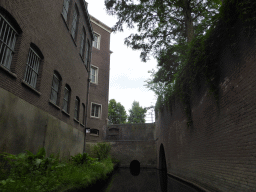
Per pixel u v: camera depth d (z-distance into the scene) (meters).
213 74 6.07
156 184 9.30
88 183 5.98
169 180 11.00
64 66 9.76
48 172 4.74
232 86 5.12
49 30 7.83
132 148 23.78
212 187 6.51
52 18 8.12
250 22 4.14
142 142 23.86
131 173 15.78
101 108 22.81
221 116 5.86
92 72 23.34
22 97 5.86
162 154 20.44
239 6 4.36
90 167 8.19
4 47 5.16
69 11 10.83
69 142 10.44
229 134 5.35
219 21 5.44
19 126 5.57
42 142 7.08
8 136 5.04
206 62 6.32
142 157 23.41
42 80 7.23
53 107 8.34
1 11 4.97
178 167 11.64
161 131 18.55
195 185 8.04
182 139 10.71
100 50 24.81
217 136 6.16
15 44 5.63
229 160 5.33
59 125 8.90
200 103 7.75
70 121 10.87
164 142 16.86
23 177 3.94
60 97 9.23
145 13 11.69
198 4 11.67
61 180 4.96
